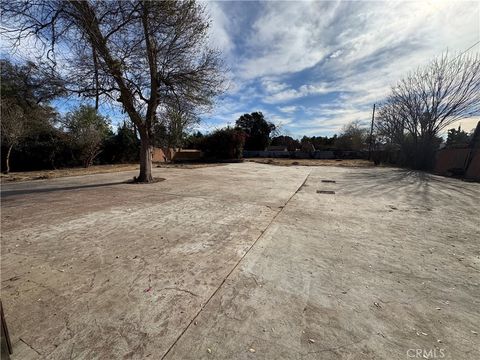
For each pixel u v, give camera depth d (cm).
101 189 833
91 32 699
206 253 329
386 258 321
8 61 750
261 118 4419
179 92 938
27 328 189
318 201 672
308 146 4294
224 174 1342
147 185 925
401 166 2117
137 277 266
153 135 1025
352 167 1972
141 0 745
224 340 178
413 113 1984
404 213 555
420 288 251
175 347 171
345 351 169
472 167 1325
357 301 227
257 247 352
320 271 284
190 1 814
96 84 793
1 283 254
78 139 1631
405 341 179
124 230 420
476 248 358
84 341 176
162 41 858
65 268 286
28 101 875
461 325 196
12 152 1445
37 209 559
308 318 202
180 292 238
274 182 1038
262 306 218
